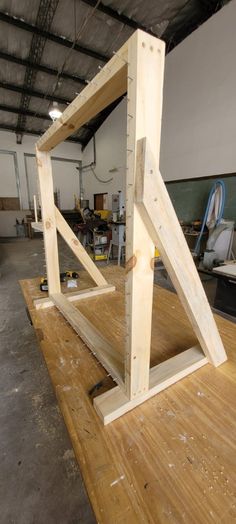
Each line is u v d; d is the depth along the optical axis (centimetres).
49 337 93
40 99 553
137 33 41
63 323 104
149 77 44
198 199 367
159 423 56
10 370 157
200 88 342
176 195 403
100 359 77
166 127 407
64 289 141
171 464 47
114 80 53
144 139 45
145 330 57
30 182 739
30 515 86
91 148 717
